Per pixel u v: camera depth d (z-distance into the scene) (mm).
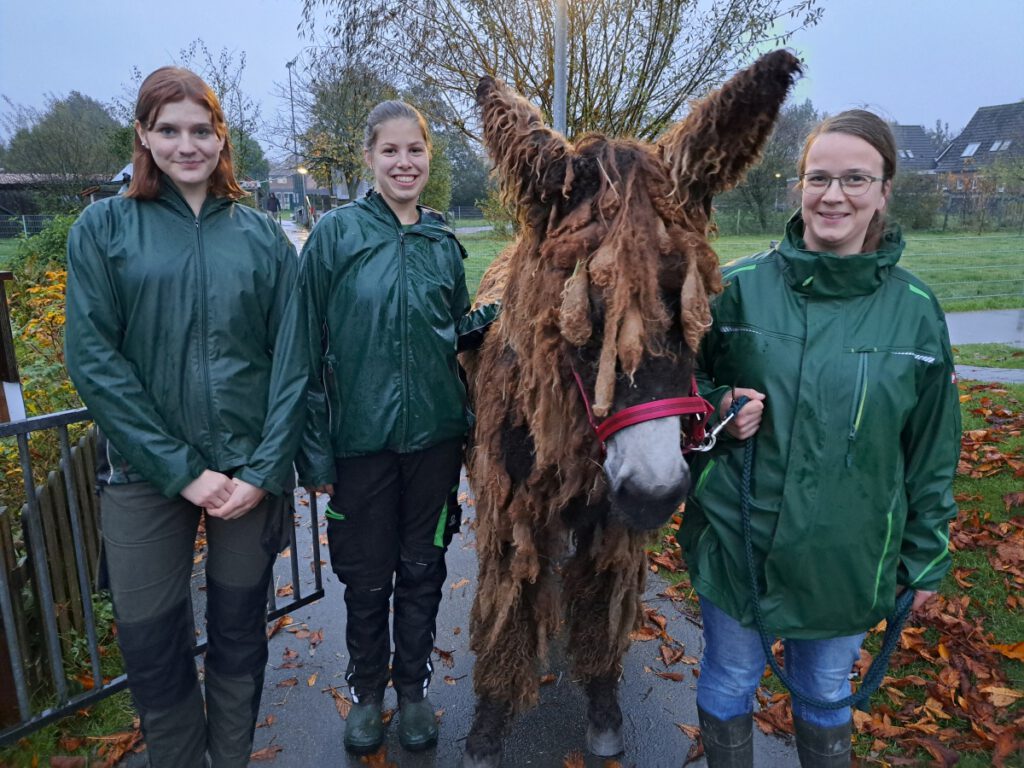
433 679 2916
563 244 1638
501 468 2061
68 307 1773
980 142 44188
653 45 6270
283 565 3779
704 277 1604
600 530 2086
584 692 2641
